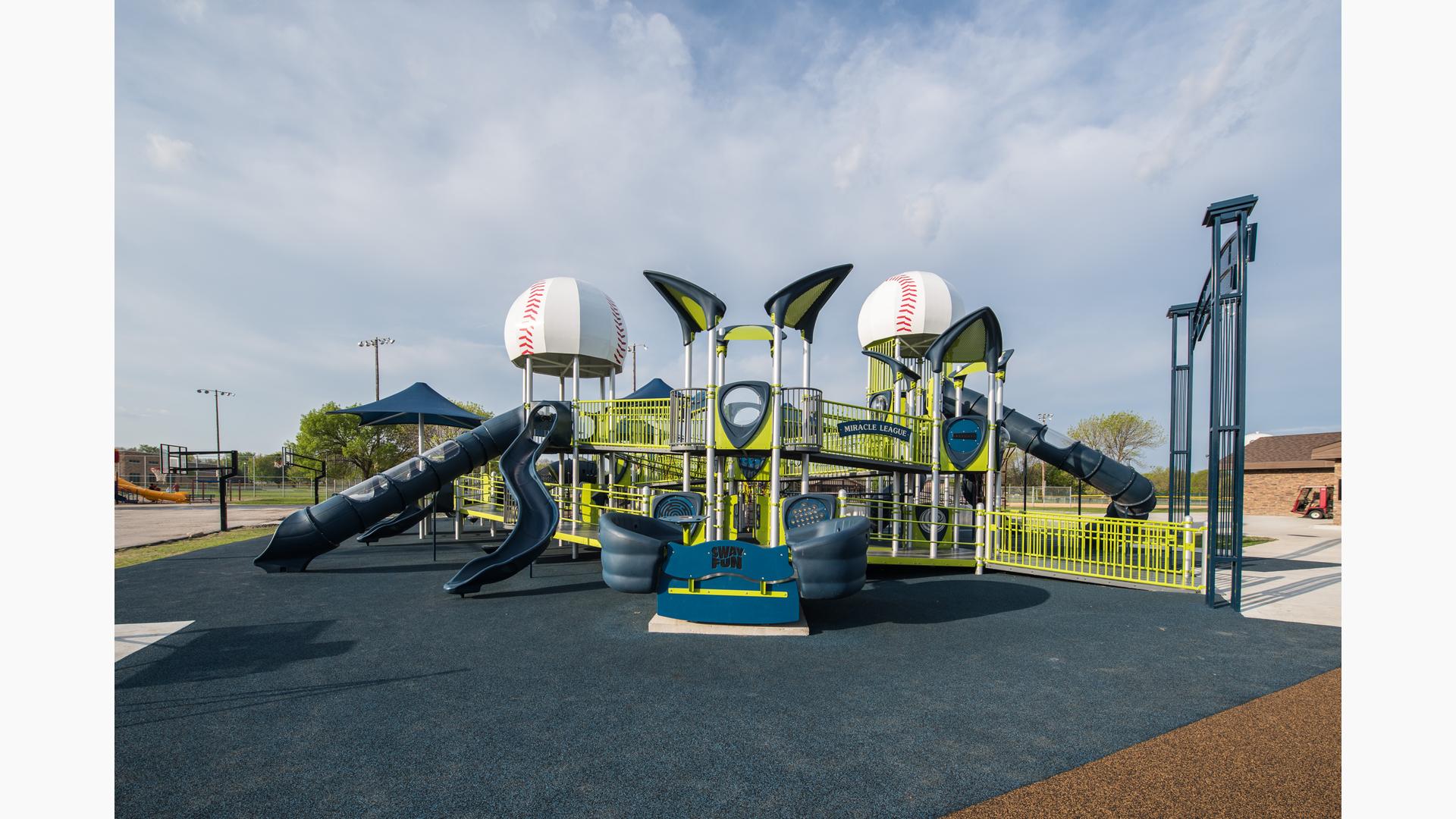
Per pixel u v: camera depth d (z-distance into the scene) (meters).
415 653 5.96
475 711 4.46
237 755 3.73
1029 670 5.50
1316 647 6.34
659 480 17.94
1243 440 8.09
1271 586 9.81
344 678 5.20
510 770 3.54
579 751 3.80
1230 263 8.84
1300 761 3.69
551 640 6.46
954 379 14.27
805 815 3.07
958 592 9.26
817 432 10.81
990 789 3.34
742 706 4.57
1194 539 9.62
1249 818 3.05
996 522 12.10
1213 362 8.55
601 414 13.61
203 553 13.35
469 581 8.64
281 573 10.76
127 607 8.09
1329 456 26.12
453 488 17.31
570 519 13.42
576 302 15.43
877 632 6.85
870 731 4.12
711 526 10.70
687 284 10.95
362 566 11.61
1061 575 10.42
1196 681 5.23
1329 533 19.59
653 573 7.11
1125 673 5.43
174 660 5.71
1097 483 16.03
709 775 3.49
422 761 3.65
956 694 4.87
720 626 6.93
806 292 10.81
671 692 4.87
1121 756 3.76
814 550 6.75
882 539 12.62
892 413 12.86
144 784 3.35
